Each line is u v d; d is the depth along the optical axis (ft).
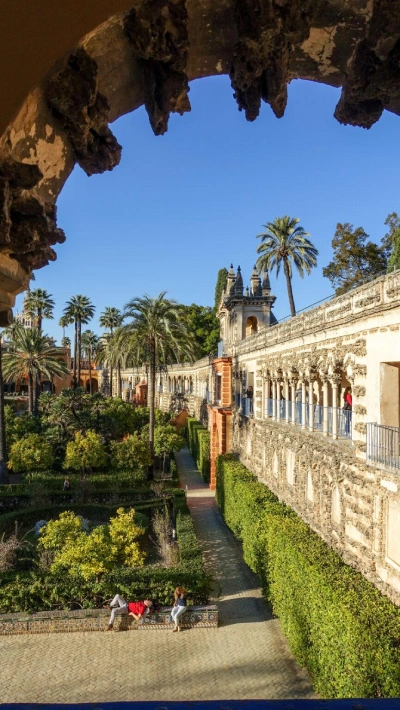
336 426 65.72
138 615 69.97
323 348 70.23
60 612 70.79
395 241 117.19
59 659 62.23
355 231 150.20
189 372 276.62
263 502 88.33
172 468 174.19
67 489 133.69
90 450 143.13
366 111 20.81
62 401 165.17
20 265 20.12
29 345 209.97
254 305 154.20
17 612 71.87
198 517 131.13
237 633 68.59
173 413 271.90
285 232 166.20
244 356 138.72
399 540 46.14
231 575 90.48
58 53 14.46
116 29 16.76
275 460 96.12
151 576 74.69
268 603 75.31
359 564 53.31
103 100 18.76
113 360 159.22
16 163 16.80
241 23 16.99
